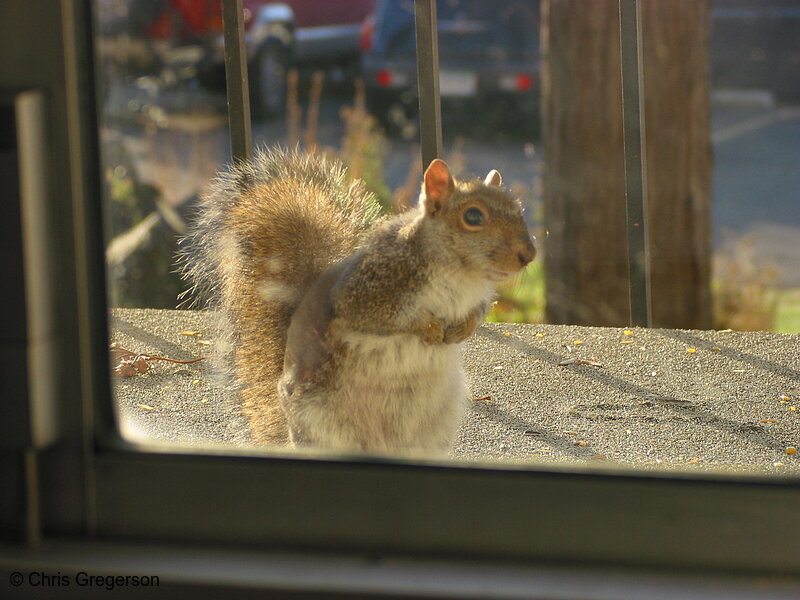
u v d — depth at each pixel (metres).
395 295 3.00
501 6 6.42
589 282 3.83
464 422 3.12
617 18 3.72
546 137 3.88
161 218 4.16
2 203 2.68
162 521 2.72
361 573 2.70
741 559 2.69
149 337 3.32
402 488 2.71
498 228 3.00
